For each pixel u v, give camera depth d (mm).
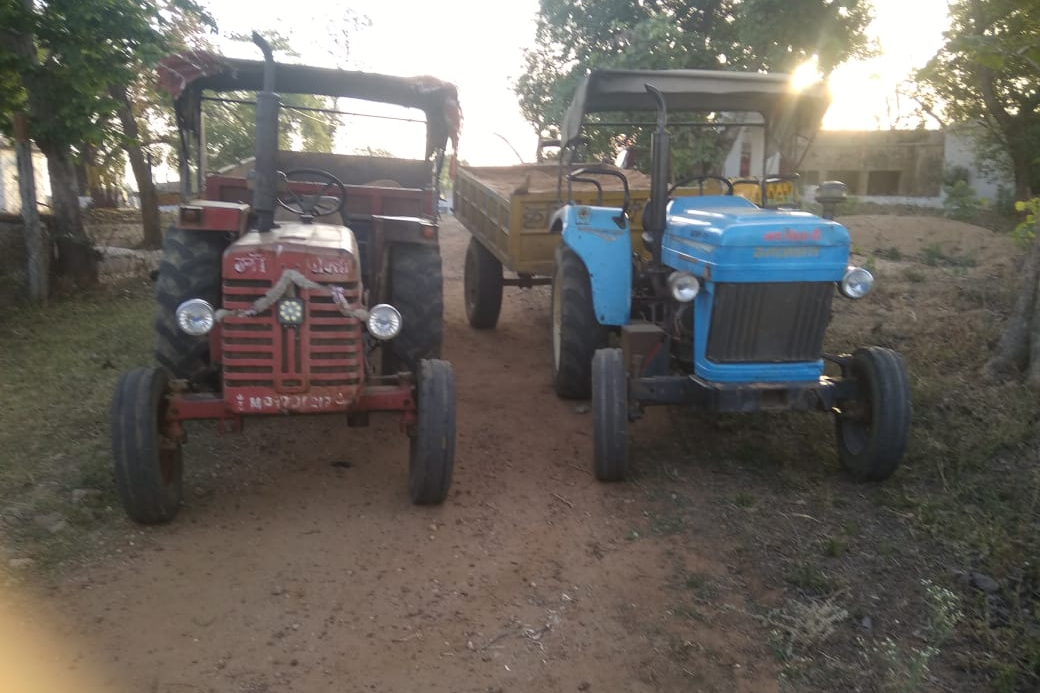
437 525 4434
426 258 5781
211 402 4168
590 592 3805
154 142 14492
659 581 3885
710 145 10867
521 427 5969
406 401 4469
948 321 7336
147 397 4082
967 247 12266
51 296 9453
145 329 8016
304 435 5715
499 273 8953
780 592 3758
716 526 4383
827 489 4738
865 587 3758
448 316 10070
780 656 3305
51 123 9078
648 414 6230
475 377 7309
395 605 3678
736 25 12070
